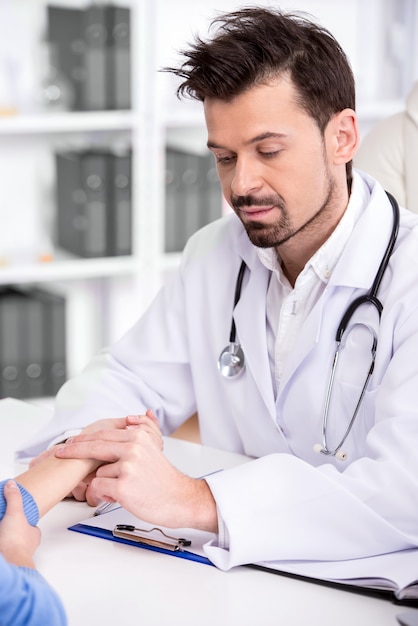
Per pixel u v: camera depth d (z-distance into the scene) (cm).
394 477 129
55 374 351
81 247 354
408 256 150
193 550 129
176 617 112
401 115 207
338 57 144
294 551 125
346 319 151
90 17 341
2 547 119
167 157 358
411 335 142
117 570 123
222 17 148
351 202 155
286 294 162
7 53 351
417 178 202
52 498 135
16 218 370
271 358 163
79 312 386
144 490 127
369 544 125
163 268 365
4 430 177
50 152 370
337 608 115
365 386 148
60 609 101
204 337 175
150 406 176
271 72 136
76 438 142
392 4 397
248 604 115
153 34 347
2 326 339
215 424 175
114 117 347
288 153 139
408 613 109
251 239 146
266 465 131
